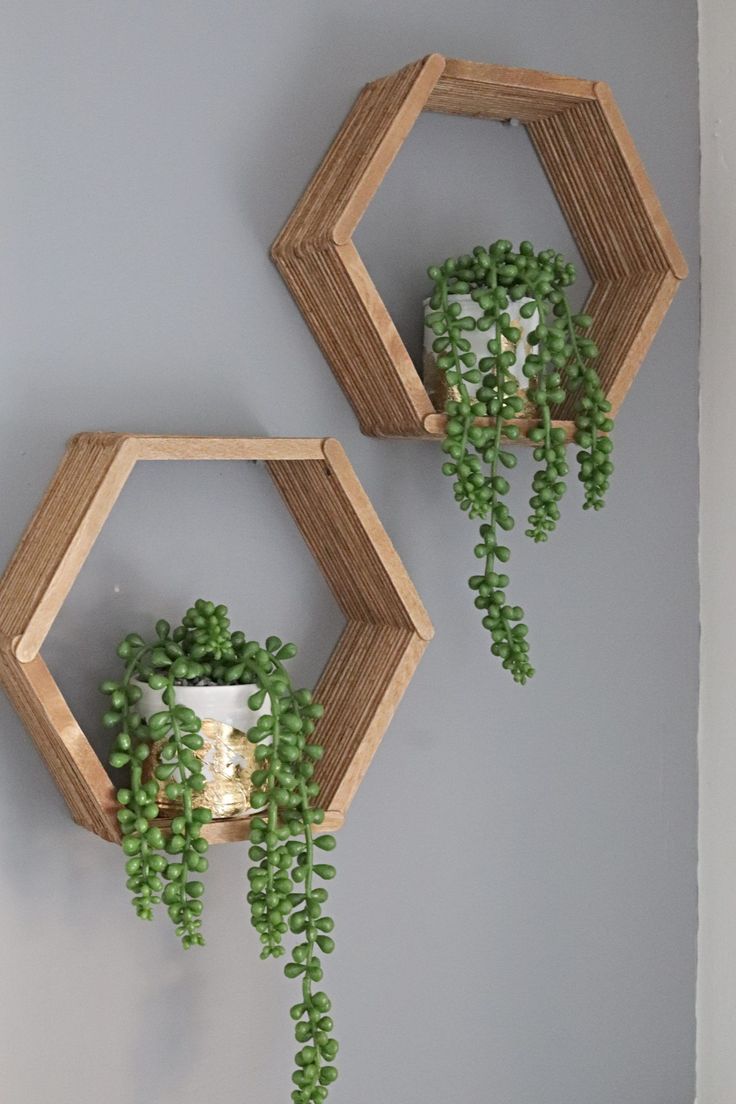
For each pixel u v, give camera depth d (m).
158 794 1.14
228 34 1.27
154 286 1.23
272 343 1.29
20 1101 1.19
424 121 1.37
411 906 1.39
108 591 1.22
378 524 1.22
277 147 1.29
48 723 1.09
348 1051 1.35
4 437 1.17
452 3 1.39
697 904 1.57
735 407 1.53
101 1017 1.23
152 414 1.23
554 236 1.45
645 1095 1.54
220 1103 1.28
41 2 1.18
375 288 1.29
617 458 1.51
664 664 1.54
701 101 1.55
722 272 1.54
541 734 1.46
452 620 1.41
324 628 1.32
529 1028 1.46
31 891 1.19
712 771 1.56
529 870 1.46
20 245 1.17
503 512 1.25
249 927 1.30
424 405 1.23
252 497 1.29
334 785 1.22
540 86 1.29
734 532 1.53
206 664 1.18
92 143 1.20
